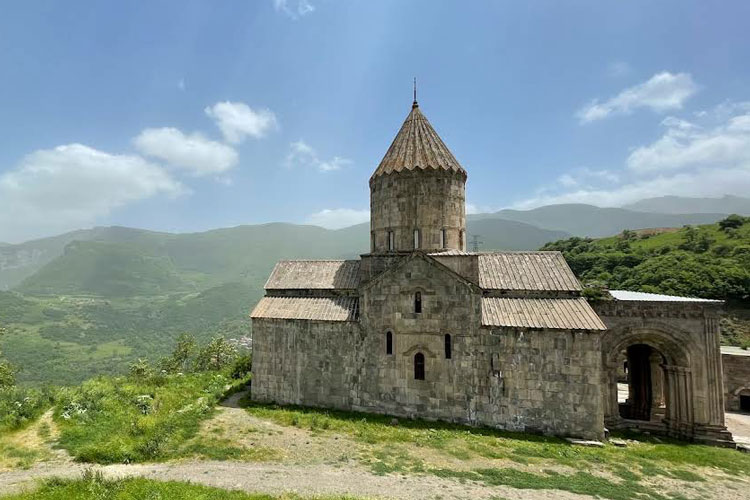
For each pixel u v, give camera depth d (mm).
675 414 24453
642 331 24594
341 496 14492
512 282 25938
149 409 24719
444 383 24484
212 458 18531
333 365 27016
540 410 22922
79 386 28953
